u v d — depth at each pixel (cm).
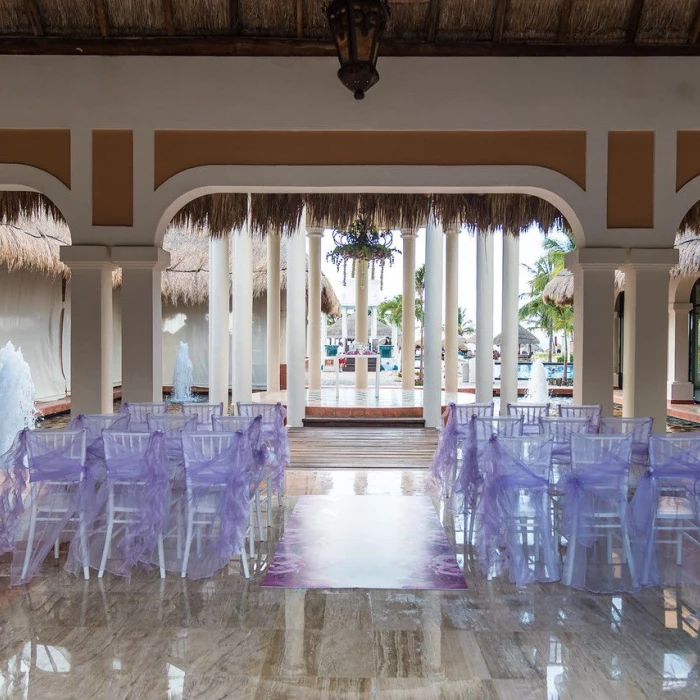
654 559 365
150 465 371
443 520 482
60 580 364
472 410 534
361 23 400
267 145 536
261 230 684
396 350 2409
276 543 427
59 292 1217
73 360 541
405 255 1225
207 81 534
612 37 532
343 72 410
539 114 531
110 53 533
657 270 534
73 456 373
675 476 370
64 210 536
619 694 251
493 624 311
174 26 531
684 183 531
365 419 934
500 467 373
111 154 535
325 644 290
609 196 532
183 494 405
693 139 531
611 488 362
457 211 666
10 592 347
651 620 316
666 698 249
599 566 385
